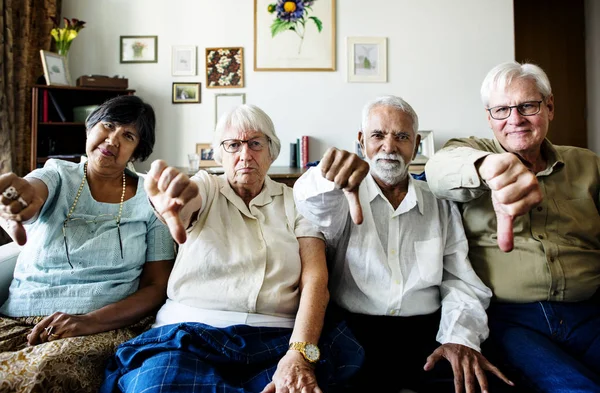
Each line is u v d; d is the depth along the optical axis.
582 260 1.21
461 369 1.01
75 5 3.36
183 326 0.99
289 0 3.37
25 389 0.90
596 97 4.07
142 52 3.38
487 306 1.20
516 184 0.71
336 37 3.40
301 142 3.34
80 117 3.05
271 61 3.38
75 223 1.23
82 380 0.97
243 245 1.12
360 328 1.18
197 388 0.87
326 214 1.05
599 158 1.32
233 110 1.22
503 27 3.39
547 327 1.16
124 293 1.22
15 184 0.86
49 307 1.15
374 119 1.19
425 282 1.16
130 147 1.30
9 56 2.90
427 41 3.40
